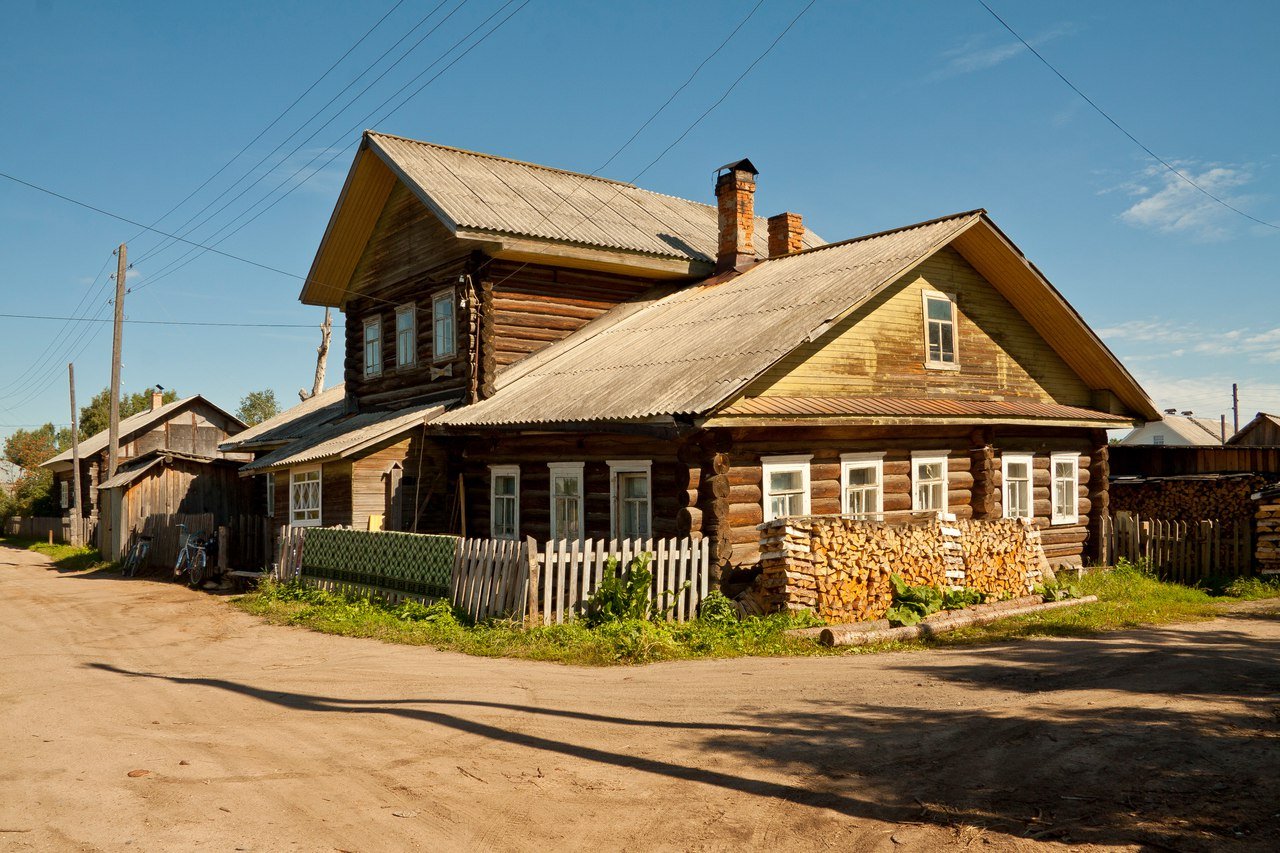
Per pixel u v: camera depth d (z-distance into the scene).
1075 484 21.62
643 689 9.79
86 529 43.09
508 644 12.15
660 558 13.70
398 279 24.27
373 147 22.86
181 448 50.53
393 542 15.97
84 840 5.66
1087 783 6.46
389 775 6.94
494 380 20.58
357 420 23.81
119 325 36.06
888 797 6.31
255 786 6.69
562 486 17.81
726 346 16.27
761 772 6.89
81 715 8.96
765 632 12.67
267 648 12.91
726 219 23.30
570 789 6.60
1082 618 14.77
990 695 9.29
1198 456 26.50
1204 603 17.14
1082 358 21.39
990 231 18.62
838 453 16.80
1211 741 7.39
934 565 15.18
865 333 17.55
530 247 20.75
